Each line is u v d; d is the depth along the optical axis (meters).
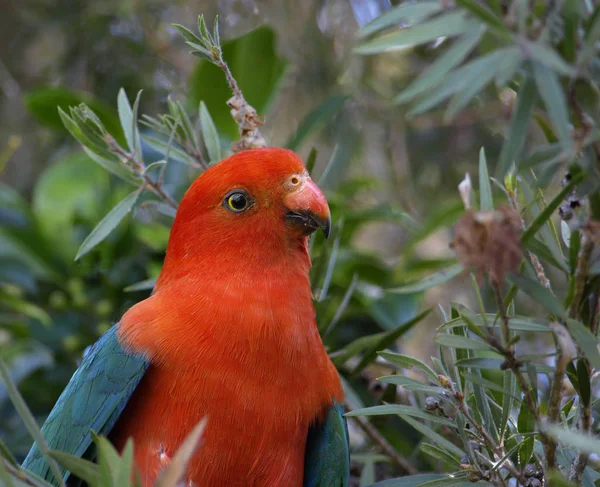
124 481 4.38
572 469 5.03
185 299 6.78
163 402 6.46
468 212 4.08
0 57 13.56
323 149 12.96
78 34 13.34
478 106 12.24
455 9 4.18
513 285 4.85
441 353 5.80
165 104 13.16
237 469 6.49
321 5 13.07
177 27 6.83
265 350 6.55
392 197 13.23
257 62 10.48
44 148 13.58
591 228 4.25
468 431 5.52
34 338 9.94
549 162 4.28
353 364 9.85
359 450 9.21
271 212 7.04
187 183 10.26
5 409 9.94
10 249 10.33
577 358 4.77
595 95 4.14
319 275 8.13
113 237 10.03
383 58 13.09
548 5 4.02
